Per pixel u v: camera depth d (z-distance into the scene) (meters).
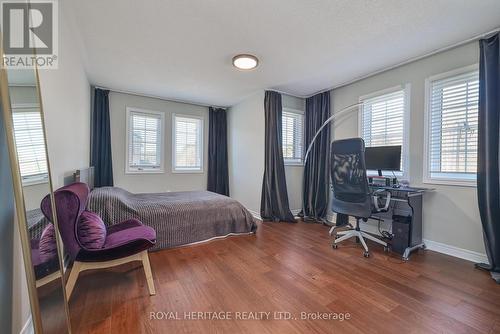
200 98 4.62
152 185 4.53
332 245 2.79
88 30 2.25
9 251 1.07
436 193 2.69
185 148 4.91
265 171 4.07
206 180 5.15
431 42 2.47
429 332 1.39
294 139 4.53
